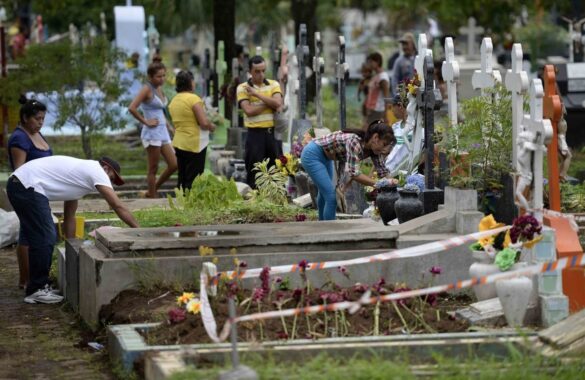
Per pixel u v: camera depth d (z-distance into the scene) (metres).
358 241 12.30
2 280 15.29
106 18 45.56
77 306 13.01
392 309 10.95
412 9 41.69
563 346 9.75
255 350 9.64
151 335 10.54
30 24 51.81
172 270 11.91
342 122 19.33
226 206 16.55
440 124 15.44
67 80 26.02
